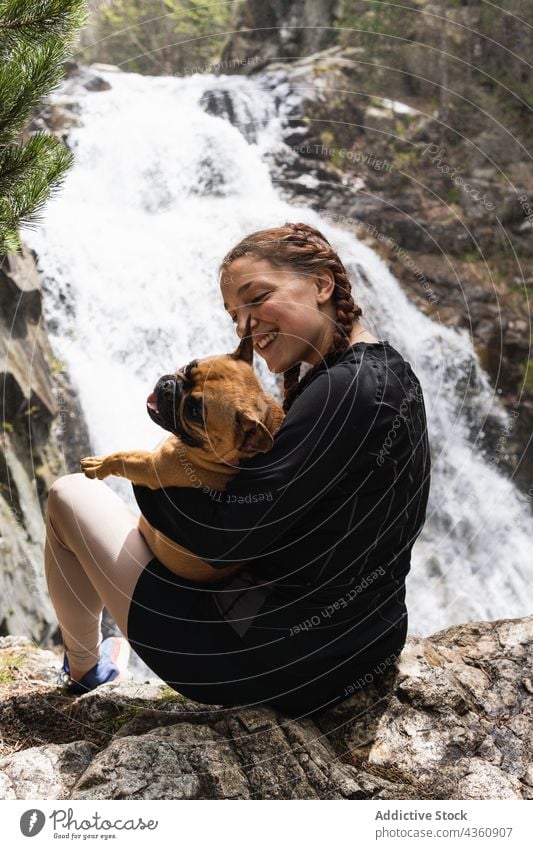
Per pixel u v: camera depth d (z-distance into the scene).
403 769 1.86
